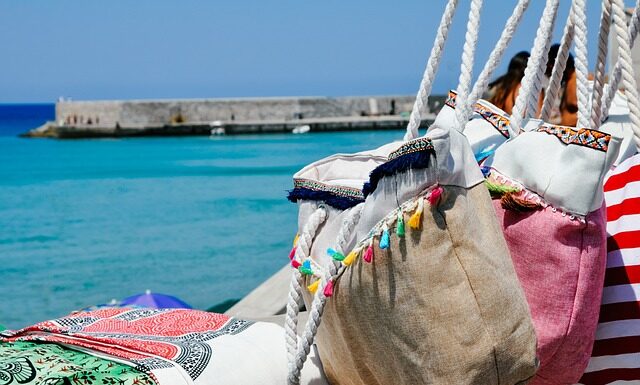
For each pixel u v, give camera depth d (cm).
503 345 183
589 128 200
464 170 182
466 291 180
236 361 220
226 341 231
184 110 6862
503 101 486
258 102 6956
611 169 235
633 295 220
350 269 190
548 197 198
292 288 217
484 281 181
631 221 222
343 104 7200
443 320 181
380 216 183
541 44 221
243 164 4572
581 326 205
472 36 207
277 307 649
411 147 177
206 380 211
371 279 186
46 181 4047
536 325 204
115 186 3769
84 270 1930
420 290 181
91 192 3591
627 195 225
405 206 179
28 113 19462
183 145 5962
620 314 221
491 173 207
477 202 186
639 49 554
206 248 2159
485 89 222
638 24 239
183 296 1595
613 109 322
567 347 206
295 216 2697
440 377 184
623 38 207
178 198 3281
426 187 178
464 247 180
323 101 7131
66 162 4994
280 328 249
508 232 204
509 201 201
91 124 7006
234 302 1511
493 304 182
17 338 245
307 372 231
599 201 197
